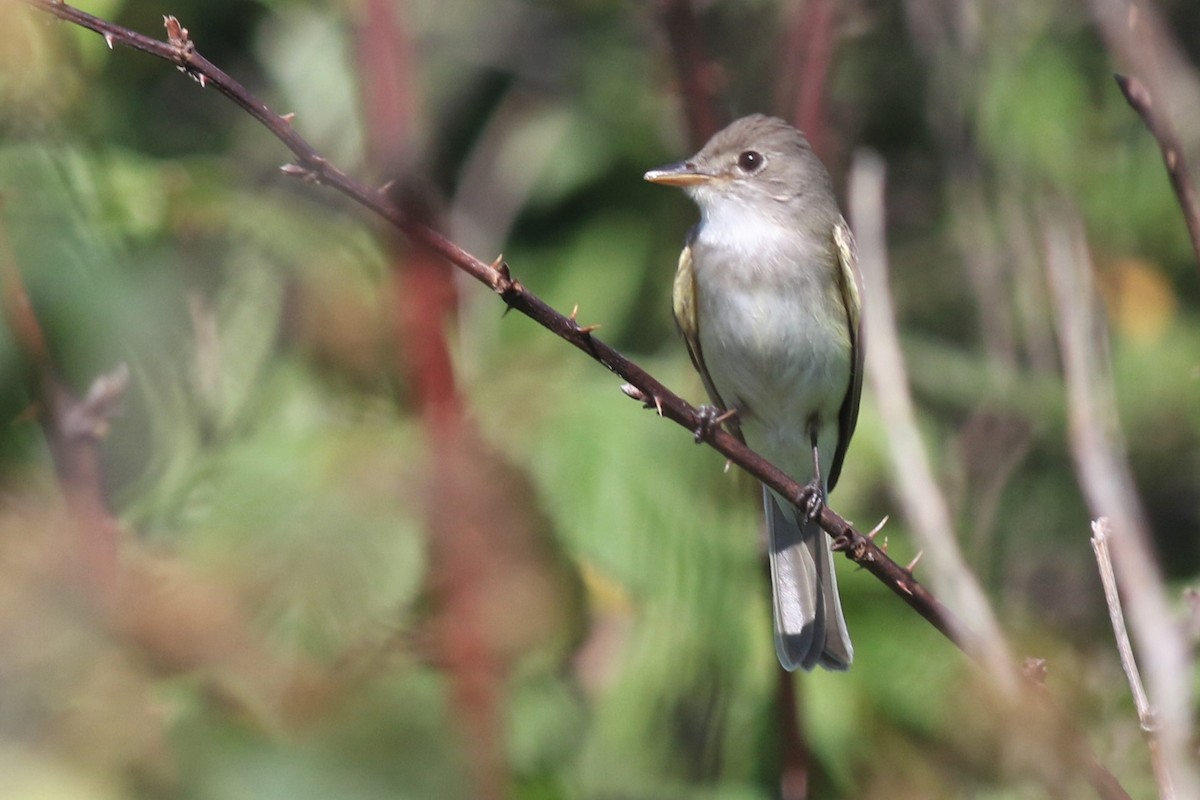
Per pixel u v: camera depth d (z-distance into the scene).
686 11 7.71
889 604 8.07
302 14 9.86
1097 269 11.35
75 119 6.51
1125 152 11.68
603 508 6.17
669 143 11.65
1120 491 6.75
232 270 6.56
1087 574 11.59
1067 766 5.78
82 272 6.25
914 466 7.58
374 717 4.77
